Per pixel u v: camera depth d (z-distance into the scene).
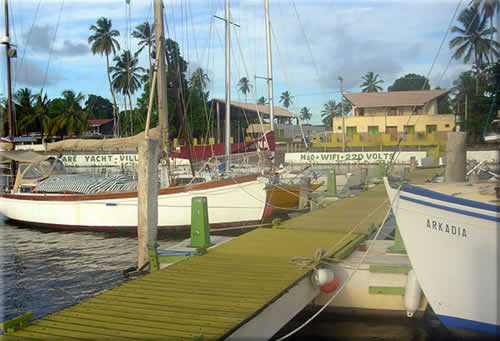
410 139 41.16
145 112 51.59
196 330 4.22
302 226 9.63
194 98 46.62
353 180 24.28
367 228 9.26
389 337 6.04
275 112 64.38
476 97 35.53
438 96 45.25
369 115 48.19
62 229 13.95
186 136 14.54
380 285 6.52
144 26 51.41
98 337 4.10
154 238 8.39
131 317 4.57
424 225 5.58
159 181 13.45
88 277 8.91
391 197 5.97
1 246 11.73
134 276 8.28
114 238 12.66
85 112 61.81
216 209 12.86
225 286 5.45
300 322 6.61
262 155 16.31
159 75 13.02
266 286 5.41
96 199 13.39
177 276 5.94
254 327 4.61
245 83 60.69
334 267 6.71
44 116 57.25
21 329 4.31
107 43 57.09
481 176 8.42
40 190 14.70
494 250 5.03
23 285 8.43
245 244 7.83
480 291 5.21
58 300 7.62
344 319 6.62
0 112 17.23
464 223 5.19
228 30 18.58
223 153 17.20
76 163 44.16
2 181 16.44
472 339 5.42
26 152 14.39
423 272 5.69
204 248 7.18
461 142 6.48
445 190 5.78
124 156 42.41
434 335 6.06
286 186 16.14
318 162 40.69
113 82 55.78
